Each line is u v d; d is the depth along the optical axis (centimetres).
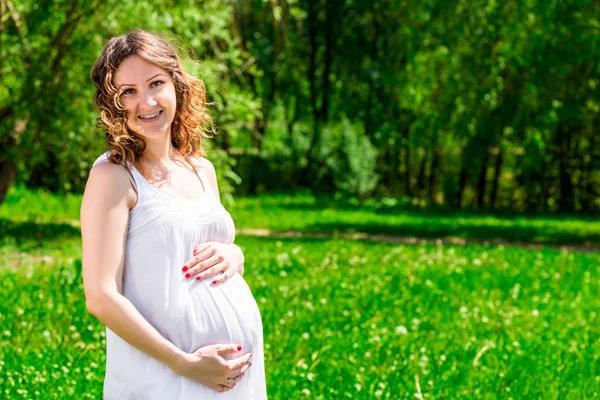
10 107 1700
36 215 2117
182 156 343
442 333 848
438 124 2764
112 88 315
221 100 1809
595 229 2484
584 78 2553
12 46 1608
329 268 1288
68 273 1070
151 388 314
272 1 2192
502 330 855
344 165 3303
